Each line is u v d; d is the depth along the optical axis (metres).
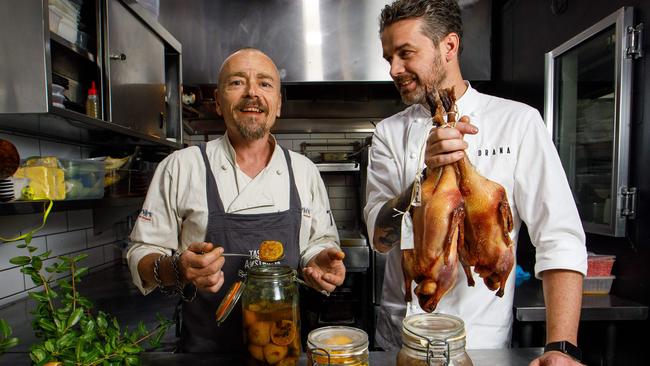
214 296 1.06
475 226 0.71
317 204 1.26
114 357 0.68
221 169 1.13
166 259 0.90
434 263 0.69
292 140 3.29
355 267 2.50
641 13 1.54
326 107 3.13
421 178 0.79
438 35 1.00
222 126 3.16
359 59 2.84
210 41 2.82
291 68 2.84
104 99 1.57
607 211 1.74
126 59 1.74
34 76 1.16
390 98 3.08
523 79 2.46
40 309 0.73
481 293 1.07
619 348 1.69
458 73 1.14
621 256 1.68
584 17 1.88
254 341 0.77
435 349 0.59
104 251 2.22
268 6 2.82
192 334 1.07
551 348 0.74
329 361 0.62
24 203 1.16
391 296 1.25
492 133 1.09
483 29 2.86
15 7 1.16
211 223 1.08
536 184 1.00
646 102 1.52
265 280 0.77
